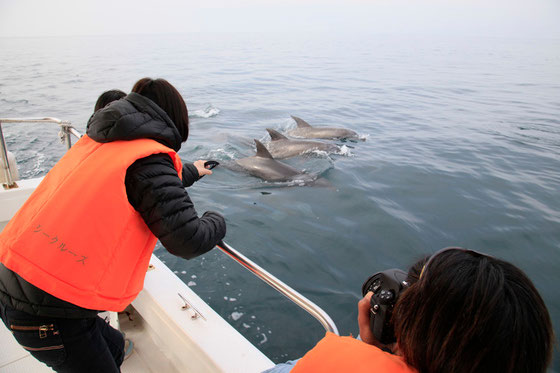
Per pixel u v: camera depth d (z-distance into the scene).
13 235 1.45
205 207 5.48
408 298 0.91
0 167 3.61
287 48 49.69
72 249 1.40
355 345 0.98
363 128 10.65
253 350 1.99
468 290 0.80
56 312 1.42
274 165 7.02
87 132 1.59
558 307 3.68
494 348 0.76
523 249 4.63
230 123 11.13
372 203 5.60
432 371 0.83
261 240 4.58
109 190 1.41
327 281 3.89
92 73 22.22
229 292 3.68
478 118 12.12
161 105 1.64
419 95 16.41
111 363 1.66
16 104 13.45
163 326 2.29
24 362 2.28
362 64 30.36
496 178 6.86
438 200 5.82
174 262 4.09
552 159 8.14
